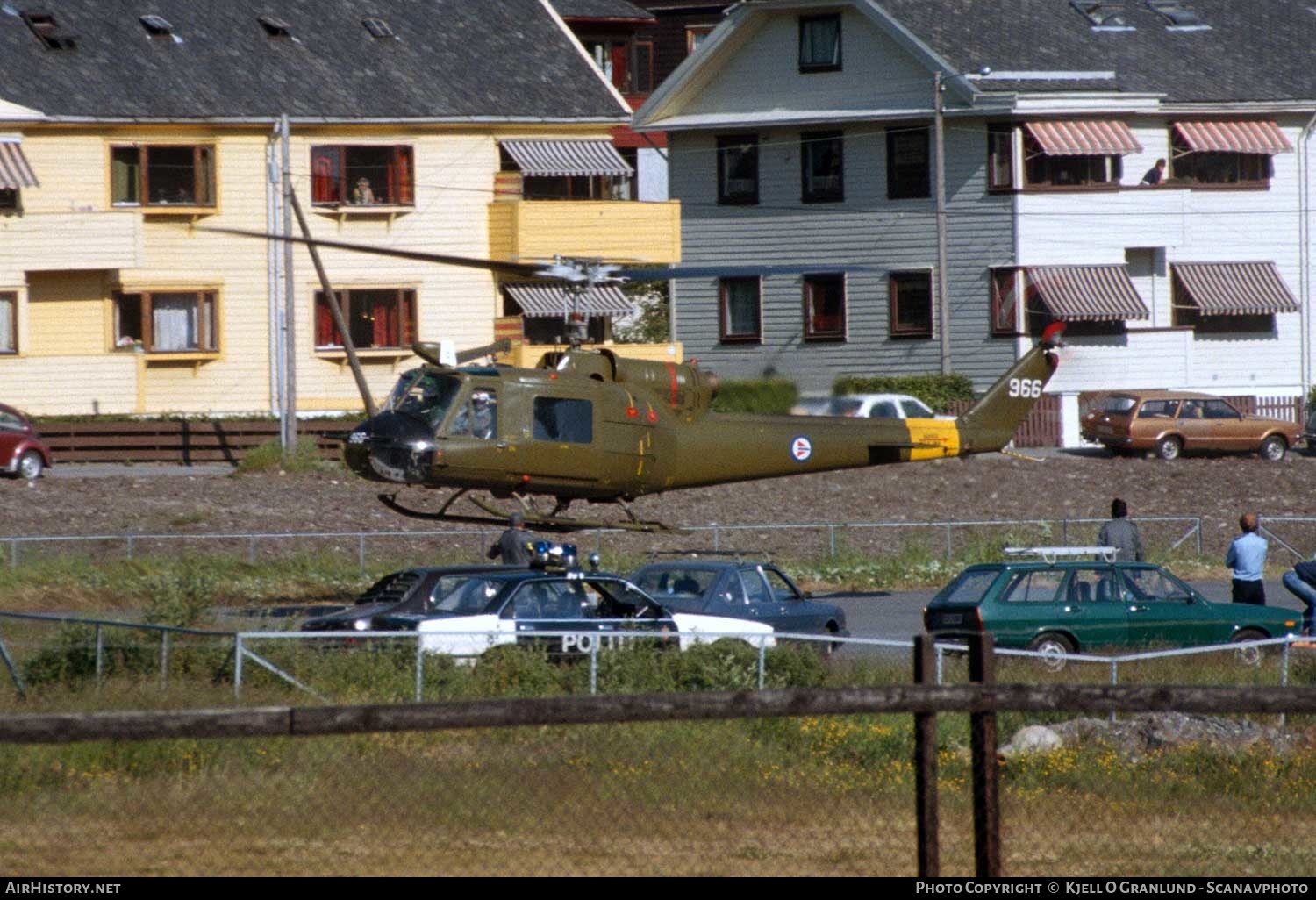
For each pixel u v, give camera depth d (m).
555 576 74.44
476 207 178.62
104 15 170.62
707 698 32.50
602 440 90.62
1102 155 191.12
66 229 160.75
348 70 176.38
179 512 128.50
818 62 198.88
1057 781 54.62
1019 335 189.38
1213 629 85.00
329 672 64.00
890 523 128.75
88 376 162.75
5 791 44.47
